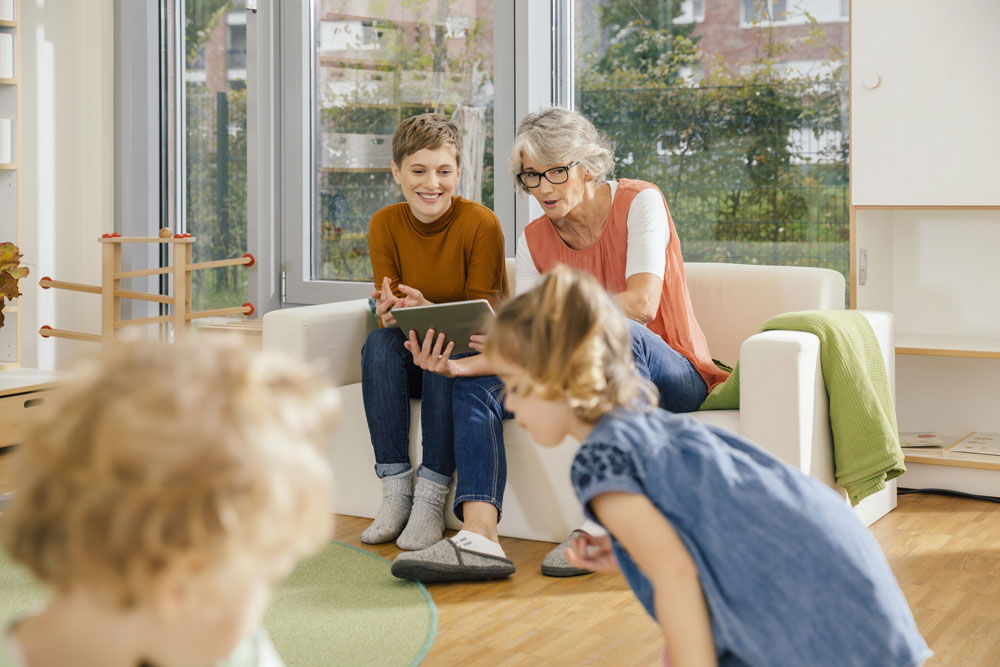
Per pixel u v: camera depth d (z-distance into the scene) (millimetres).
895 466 2445
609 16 3611
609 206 2650
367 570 2396
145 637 668
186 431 582
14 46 4133
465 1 3814
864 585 1119
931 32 2848
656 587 1106
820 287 2795
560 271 1163
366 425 2826
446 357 2457
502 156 3711
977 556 2467
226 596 627
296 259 4250
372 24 4035
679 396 2463
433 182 2701
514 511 2605
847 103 3225
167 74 4594
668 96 3520
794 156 3322
